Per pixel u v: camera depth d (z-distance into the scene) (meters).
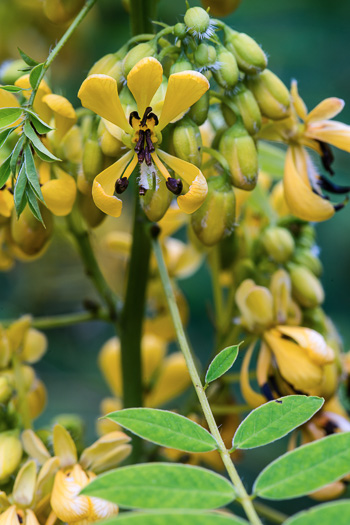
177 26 0.36
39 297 0.71
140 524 0.28
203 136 0.41
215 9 0.39
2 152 0.37
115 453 0.37
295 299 0.40
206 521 0.29
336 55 0.61
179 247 0.45
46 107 0.37
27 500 0.36
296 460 0.30
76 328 0.70
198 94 0.34
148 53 0.35
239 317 0.41
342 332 0.61
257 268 0.41
